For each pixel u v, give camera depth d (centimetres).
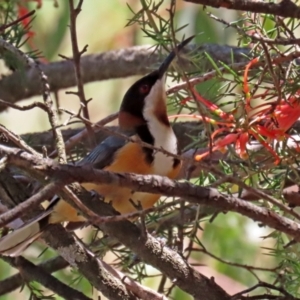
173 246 812
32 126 1412
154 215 804
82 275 786
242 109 651
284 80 628
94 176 518
